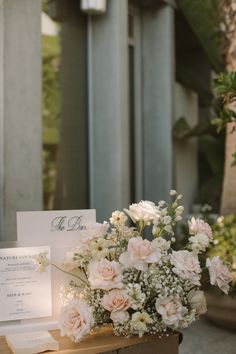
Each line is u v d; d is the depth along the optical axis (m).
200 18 5.92
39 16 4.35
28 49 4.25
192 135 6.18
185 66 7.22
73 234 2.18
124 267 1.97
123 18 5.40
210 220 5.36
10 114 4.11
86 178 5.44
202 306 2.07
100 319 2.02
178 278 1.98
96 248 2.03
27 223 2.13
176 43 7.30
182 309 1.96
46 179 4.91
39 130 4.34
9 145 4.09
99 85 5.41
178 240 5.42
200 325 4.94
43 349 1.86
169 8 6.27
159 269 1.98
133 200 6.20
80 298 2.06
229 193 5.07
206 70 7.46
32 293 2.08
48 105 4.96
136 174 6.27
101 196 5.40
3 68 4.05
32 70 4.29
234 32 5.16
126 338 2.00
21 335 1.97
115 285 1.93
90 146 5.45
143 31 6.41
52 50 5.02
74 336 1.85
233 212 5.04
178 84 6.90
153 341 2.00
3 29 4.05
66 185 5.16
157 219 2.10
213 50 5.92
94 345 1.93
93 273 1.95
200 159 7.32
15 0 4.14
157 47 6.33
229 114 3.71
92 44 5.44
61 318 1.88
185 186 6.85
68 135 5.20
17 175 4.15
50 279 2.11
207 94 6.70
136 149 6.28
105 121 5.39
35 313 2.08
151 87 6.37
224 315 4.68
